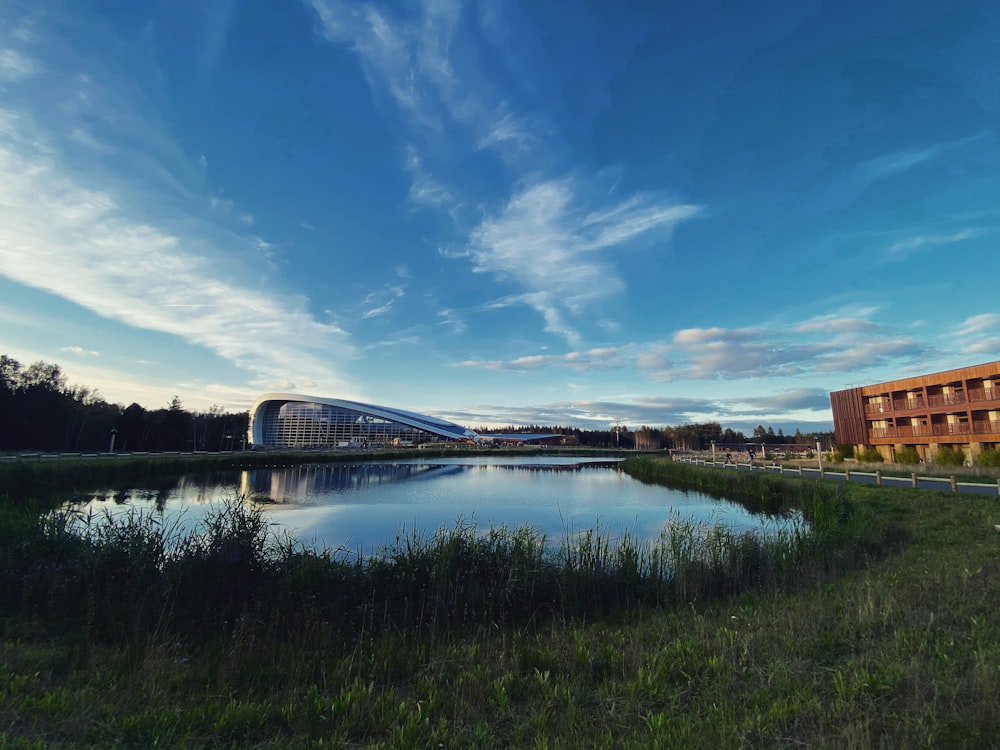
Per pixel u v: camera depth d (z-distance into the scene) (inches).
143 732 172.7
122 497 1139.9
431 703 197.2
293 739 173.5
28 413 2326.5
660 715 173.2
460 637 324.8
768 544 534.6
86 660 256.8
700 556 477.7
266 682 239.6
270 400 5551.2
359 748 170.2
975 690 171.2
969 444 1711.4
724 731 161.2
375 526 821.9
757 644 236.4
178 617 343.9
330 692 223.8
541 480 1802.4
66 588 363.3
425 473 2100.1
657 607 386.9
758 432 6097.4
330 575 389.1
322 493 1326.3
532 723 180.1
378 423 5590.6
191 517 840.9
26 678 205.8
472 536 474.6
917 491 875.4
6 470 1077.8
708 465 1931.6
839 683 185.8
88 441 2773.1
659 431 6432.1
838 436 2427.4
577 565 442.0
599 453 4407.0
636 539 687.7
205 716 186.2
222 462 1964.8
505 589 387.5
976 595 285.7
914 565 416.5
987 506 706.2
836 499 802.2
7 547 414.0
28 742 152.4
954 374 1774.1
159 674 230.8
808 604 310.3
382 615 361.1
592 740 165.2
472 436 6574.8
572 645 273.3
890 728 156.1
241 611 352.5
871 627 246.5
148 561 388.5
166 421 3164.4
